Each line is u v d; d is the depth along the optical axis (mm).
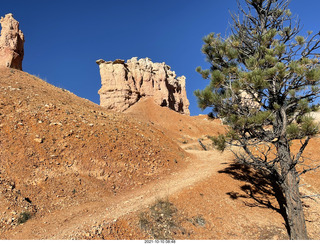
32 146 12711
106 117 22516
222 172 15406
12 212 8344
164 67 93000
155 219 8602
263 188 13844
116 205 10414
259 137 9906
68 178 11828
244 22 11156
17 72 25703
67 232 7293
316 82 7457
